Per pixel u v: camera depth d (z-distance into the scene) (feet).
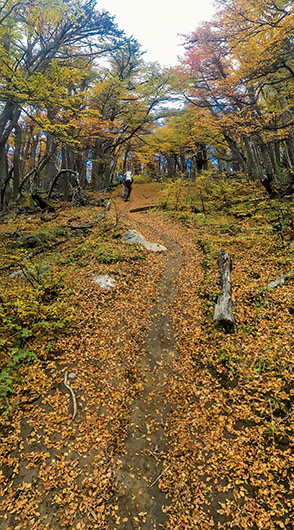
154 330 19.56
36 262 29.37
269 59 33.35
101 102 82.89
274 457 10.28
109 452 10.97
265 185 44.04
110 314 20.77
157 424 12.37
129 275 27.40
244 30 32.65
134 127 86.38
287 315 17.69
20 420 12.05
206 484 9.77
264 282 22.24
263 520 8.51
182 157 117.19
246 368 14.52
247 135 43.91
